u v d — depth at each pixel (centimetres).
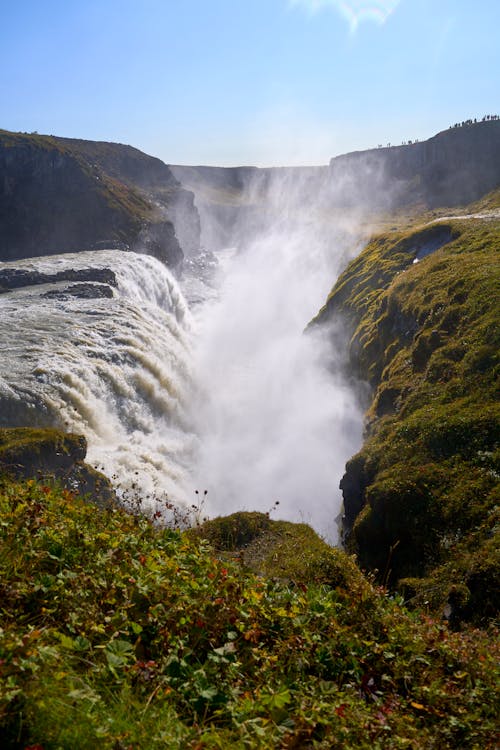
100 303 5175
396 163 14762
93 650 435
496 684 549
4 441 1944
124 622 466
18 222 10100
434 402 2344
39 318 4544
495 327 2478
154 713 379
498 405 2102
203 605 507
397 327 3512
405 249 5041
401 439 2197
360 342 4088
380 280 4772
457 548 1608
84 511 715
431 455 2047
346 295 5219
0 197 10044
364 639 573
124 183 13625
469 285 2988
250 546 1252
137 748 345
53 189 10662
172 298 8044
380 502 1939
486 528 1606
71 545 571
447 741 470
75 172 10888
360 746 421
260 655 491
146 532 687
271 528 1341
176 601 508
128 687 392
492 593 1220
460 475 1888
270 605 564
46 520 608
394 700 498
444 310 2983
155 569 535
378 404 2836
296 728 408
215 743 368
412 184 13800
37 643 397
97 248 9625
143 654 458
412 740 440
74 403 3281
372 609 624
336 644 542
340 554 1075
